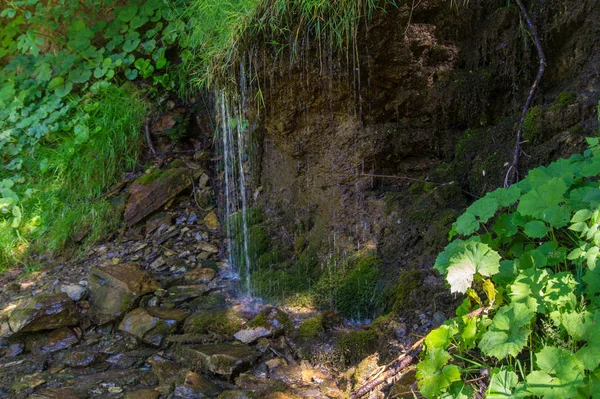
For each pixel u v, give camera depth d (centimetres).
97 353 330
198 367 303
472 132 341
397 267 326
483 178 323
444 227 312
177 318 344
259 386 278
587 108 290
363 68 330
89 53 544
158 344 331
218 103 476
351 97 342
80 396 289
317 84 344
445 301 285
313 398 266
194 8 471
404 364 254
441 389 220
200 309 361
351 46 323
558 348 196
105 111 510
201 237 448
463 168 337
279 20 331
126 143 505
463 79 338
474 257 231
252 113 380
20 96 541
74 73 538
